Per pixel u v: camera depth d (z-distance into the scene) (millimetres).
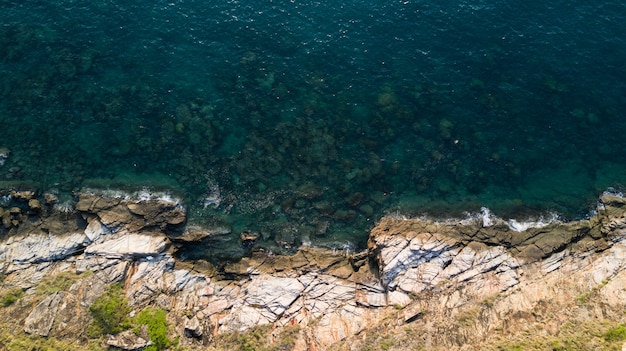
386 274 37469
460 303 35969
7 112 44312
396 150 44406
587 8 52500
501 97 47094
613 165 43938
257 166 43188
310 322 35750
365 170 43375
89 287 35594
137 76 46938
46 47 48125
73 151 42781
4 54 47531
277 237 40375
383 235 39562
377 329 34906
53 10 50562
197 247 40062
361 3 52625
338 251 40000
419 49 49656
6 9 50406
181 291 37094
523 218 41250
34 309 34250
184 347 33969
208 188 42000
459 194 42469
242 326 35438
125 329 34094
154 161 42812
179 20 50594
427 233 39938
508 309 35188
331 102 46500
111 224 39062
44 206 40094
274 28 50531
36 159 42188
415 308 35750
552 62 49031
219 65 48062
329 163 43594
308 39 49969
